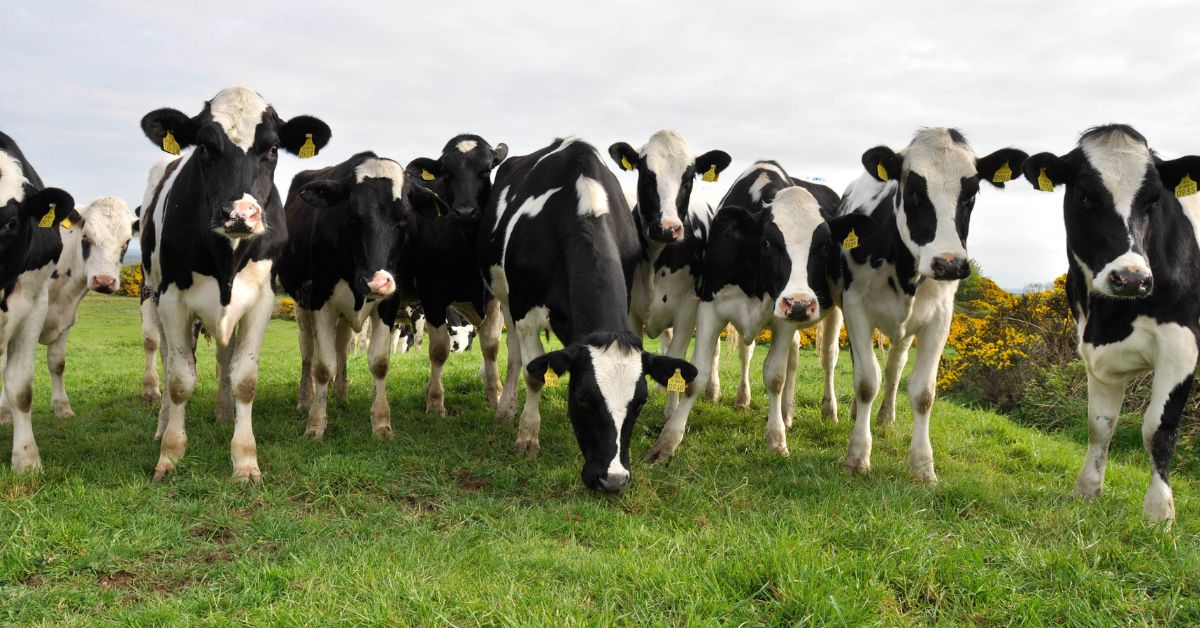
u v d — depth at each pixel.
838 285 7.43
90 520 4.96
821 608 3.78
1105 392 6.21
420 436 7.45
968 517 5.59
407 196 7.16
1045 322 13.51
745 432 8.19
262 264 6.25
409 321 17.77
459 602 3.87
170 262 6.09
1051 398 11.95
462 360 13.44
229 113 5.73
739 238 7.06
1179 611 3.97
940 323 6.77
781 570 4.11
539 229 6.80
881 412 8.85
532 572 4.29
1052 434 10.86
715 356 9.52
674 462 6.84
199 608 3.92
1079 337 6.31
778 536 4.59
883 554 4.38
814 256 6.68
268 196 5.91
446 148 8.41
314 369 7.58
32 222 6.12
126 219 9.72
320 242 7.34
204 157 5.70
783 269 6.64
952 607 4.06
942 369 14.31
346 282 7.36
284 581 4.15
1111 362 6.00
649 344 18.47
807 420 8.91
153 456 6.59
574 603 3.89
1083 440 10.51
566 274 6.41
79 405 9.34
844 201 8.23
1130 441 9.87
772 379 7.40
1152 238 5.64
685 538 4.87
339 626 3.65
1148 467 8.88
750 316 7.30
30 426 6.19
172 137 5.79
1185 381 5.61
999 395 13.12
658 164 7.64
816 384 11.90
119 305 31.41
